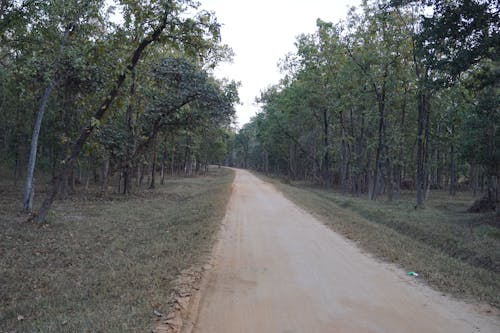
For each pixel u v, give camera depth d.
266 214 15.59
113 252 9.20
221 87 27.33
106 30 13.71
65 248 9.55
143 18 11.28
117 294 5.93
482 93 17.02
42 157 28.84
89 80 16.80
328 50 31.34
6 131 26.97
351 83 29.36
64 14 12.76
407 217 16.36
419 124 21.86
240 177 52.78
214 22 11.64
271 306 5.55
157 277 6.64
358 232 11.63
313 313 5.32
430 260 8.46
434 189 48.59
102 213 15.88
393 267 7.82
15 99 22.73
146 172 53.41
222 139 65.44
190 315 5.14
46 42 13.61
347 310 5.46
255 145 100.44
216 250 8.95
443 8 12.70
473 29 12.12
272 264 7.88
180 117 24.66
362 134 33.19
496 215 16.70
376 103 29.34
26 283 6.93
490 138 17.58
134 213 16.19
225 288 6.31
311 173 62.09
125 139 22.31
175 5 11.15
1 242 9.72
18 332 4.79
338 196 30.81
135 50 12.20
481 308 5.62
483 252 9.74
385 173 40.81
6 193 21.08
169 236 10.73
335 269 7.60
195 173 65.44
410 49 23.42
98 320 4.75
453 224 14.78
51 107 22.25
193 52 12.17
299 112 39.66
